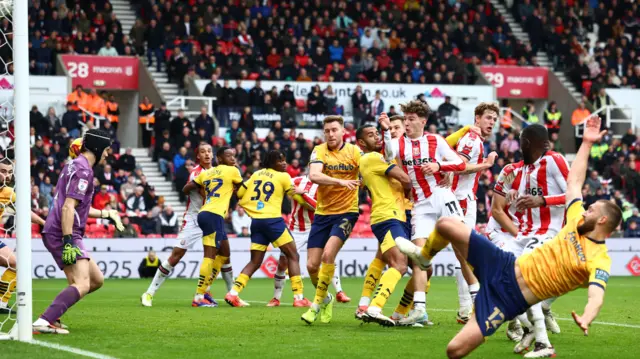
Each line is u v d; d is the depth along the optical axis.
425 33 48.94
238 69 44.25
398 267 13.45
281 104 42.59
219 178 19.23
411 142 13.73
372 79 46.19
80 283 12.80
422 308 14.02
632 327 14.70
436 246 10.60
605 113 48.03
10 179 16.30
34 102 39.69
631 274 37.31
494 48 50.56
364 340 12.28
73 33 44.28
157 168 39.91
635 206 41.88
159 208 35.66
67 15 44.19
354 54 47.56
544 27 51.94
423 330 13.66
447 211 13.60
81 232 12.84
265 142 38.94
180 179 38.41
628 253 37.34
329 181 14.33
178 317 15.95
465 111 44.81
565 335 13.41
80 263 12.80
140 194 35.56
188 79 43.53
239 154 38.66
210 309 18.12
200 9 46.53
